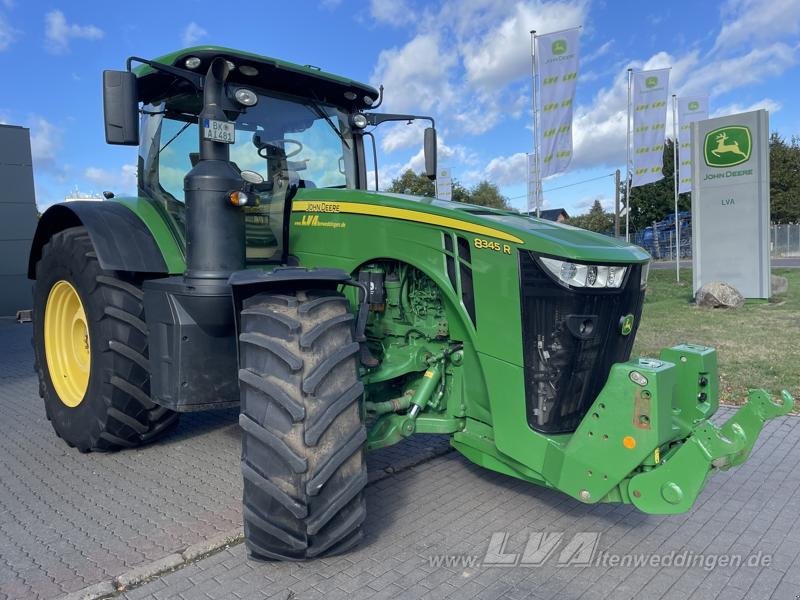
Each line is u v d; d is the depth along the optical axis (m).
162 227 3.64
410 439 4.33
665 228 40.25
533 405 2.77
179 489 3.50
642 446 2.38
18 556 2.76
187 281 3.11
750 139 10.91
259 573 2.60
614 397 2.44
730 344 7.38
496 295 2.79
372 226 3.17
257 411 2.45
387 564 2.68
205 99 3.17
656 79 15.80
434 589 2.49
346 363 2.58
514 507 3.26
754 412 2.52
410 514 3.17
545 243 2.67
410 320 3.18
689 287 14.91
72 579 2.57
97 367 3.73
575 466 2.56
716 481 3.64
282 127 3.74
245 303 2.64
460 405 3.12
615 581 2.58
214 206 3.05
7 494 3.44
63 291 4.23
